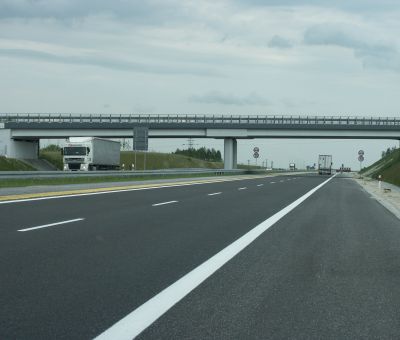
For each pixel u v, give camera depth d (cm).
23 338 552
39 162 8694
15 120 7856
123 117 7712
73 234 1280
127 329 586
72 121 7738
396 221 1808
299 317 646
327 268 954
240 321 625
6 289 748
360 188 4453
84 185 3284
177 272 890
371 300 733
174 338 561
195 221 1628
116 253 1047
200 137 7938
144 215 1748
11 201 2119
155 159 12544
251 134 7794
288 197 2917
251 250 1130
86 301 695
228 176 6931
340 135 7738
